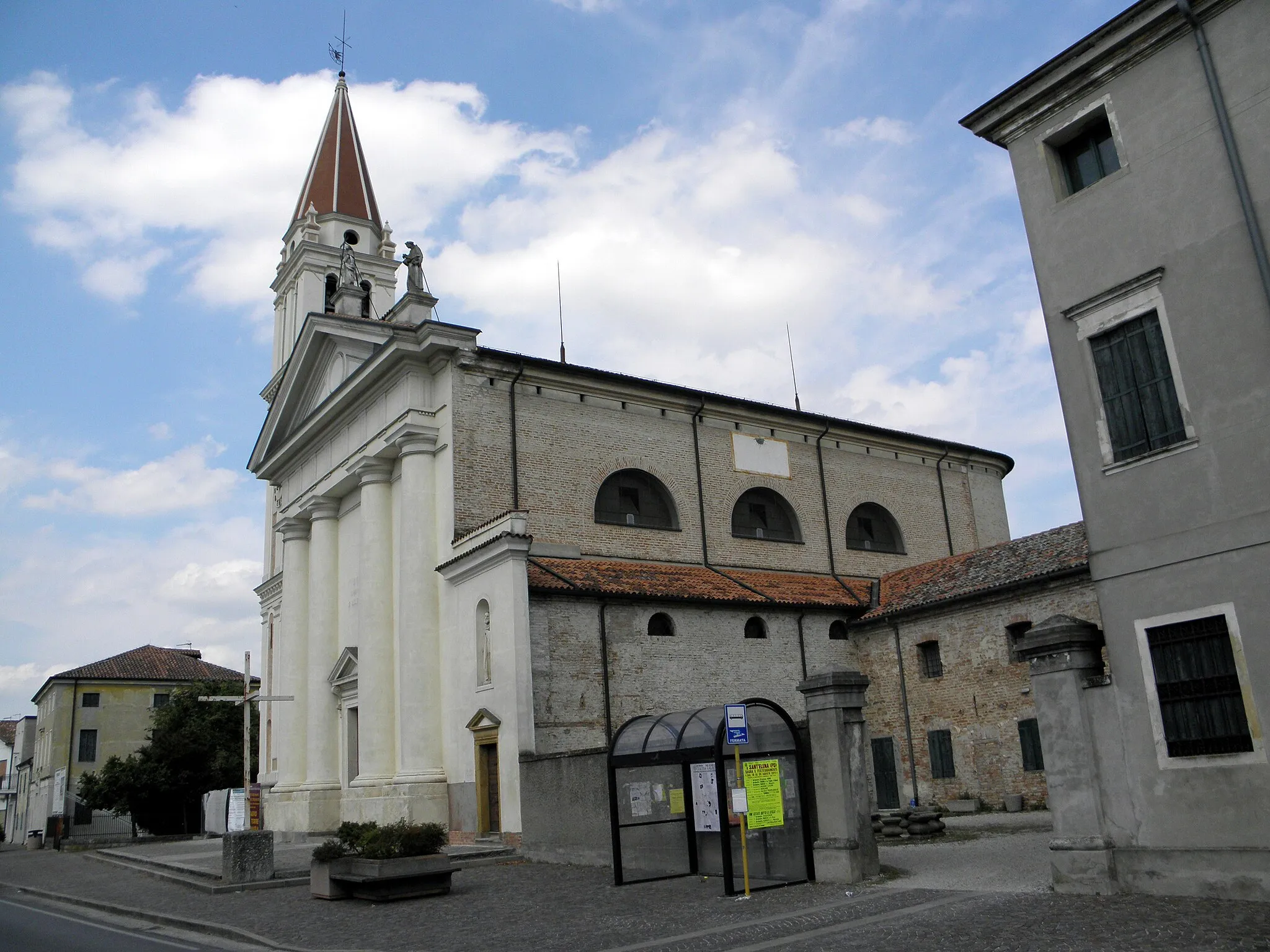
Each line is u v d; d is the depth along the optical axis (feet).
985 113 50.42
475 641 84.84
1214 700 39.34
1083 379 45.70
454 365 95.40
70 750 207.51
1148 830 40.24
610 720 83.30
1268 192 40.60
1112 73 46.06
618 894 51.52
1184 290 42.60
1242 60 41.98
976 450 132.57
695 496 106.73
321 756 108.17
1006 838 62.69
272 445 127.44
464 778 84.48
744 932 38.19
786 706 94.12
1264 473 39.17
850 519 120.67
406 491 94.68
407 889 55.83
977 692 88.58
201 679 220.84
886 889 45.57
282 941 45.16
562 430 99.86
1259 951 29.25
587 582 86.84
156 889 71.10
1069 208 47.32
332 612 112.27
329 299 157.69
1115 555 43.24
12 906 68.95
